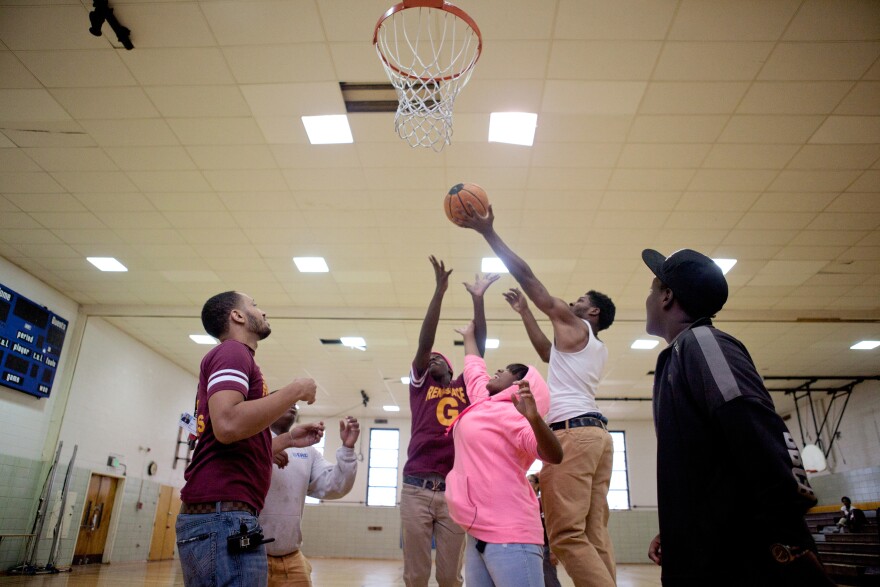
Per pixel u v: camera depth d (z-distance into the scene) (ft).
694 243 24.14
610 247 24.63
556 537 6.88
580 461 7.11
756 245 24.13
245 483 5.28
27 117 17.44
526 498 5.97
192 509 5.15
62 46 14.96
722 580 3.48
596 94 16.37
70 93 16.53
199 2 13.76
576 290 28.63
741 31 14.32
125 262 26.66
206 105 16.98
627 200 21.31
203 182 20.65
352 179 20.40
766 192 20.62
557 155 18.95
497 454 6.07
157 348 37.88
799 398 44.88
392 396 49.03
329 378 44.29
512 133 18.01
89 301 31.14
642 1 13.60
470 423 6.38
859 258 24.93
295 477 9.16
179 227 23.65
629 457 54.29
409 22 14.16
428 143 18.44
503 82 16.03
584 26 14.26
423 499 8.57
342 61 15.43
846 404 42.11
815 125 17.33
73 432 30.14
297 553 9.01
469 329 9.21
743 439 3.45
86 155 19.22
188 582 4.98
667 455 3.98
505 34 14.48
